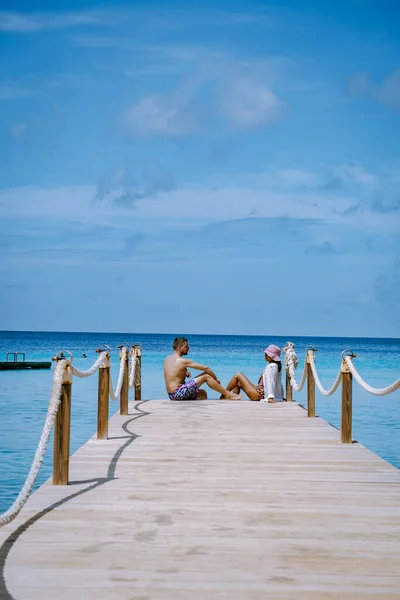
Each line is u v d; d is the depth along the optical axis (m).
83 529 4.67
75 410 17.33
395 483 6.12
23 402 19.59
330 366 48.75
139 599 3.51
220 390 13.45
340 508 5.26
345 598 3.54
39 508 5.20
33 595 3.55
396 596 3.56
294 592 3.61
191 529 4.69
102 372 8.45
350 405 8.31
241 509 5.21
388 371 42.81
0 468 10.04
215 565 4.00
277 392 13.38
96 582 3.73
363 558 4.14
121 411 11.02
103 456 7.30
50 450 11.56
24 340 147.25
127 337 179.75
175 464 6.91
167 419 10.48
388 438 13.59
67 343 123.56
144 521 4.88
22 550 4.23
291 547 4.33
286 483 6.09
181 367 13.35
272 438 8.64
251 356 67.88
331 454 7.53
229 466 6.82
